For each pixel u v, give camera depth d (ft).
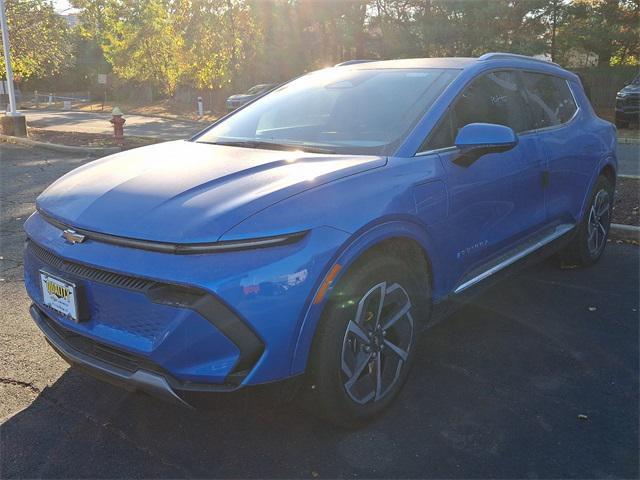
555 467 8.55
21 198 26.89
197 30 83.97
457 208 10.62
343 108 11.99
